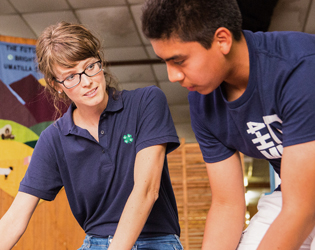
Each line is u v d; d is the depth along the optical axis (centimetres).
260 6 424
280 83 105
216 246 129
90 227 144
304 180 101
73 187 143
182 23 96
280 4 464
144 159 133
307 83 100
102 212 142
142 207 126
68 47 130
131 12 501
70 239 315
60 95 148
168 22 97
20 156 311
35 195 146
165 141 135
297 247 103
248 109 114
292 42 107
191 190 444
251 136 120
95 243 141
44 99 321
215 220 133
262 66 108
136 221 124
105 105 141
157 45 101
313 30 530
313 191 101
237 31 105
